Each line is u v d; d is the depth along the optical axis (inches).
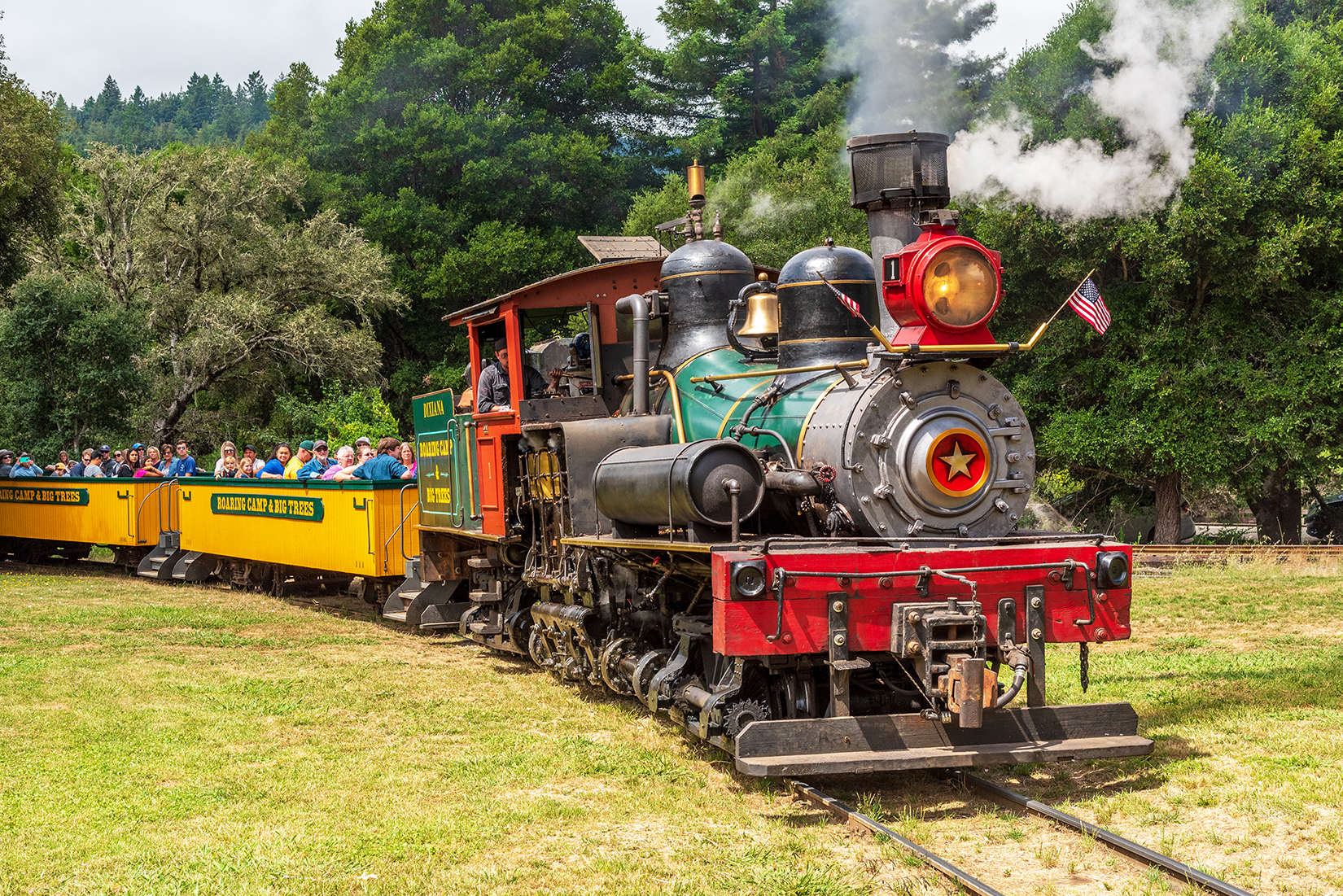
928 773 244.2
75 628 459.8
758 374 282.0
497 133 1576.0
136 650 407.5
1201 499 1128.8
